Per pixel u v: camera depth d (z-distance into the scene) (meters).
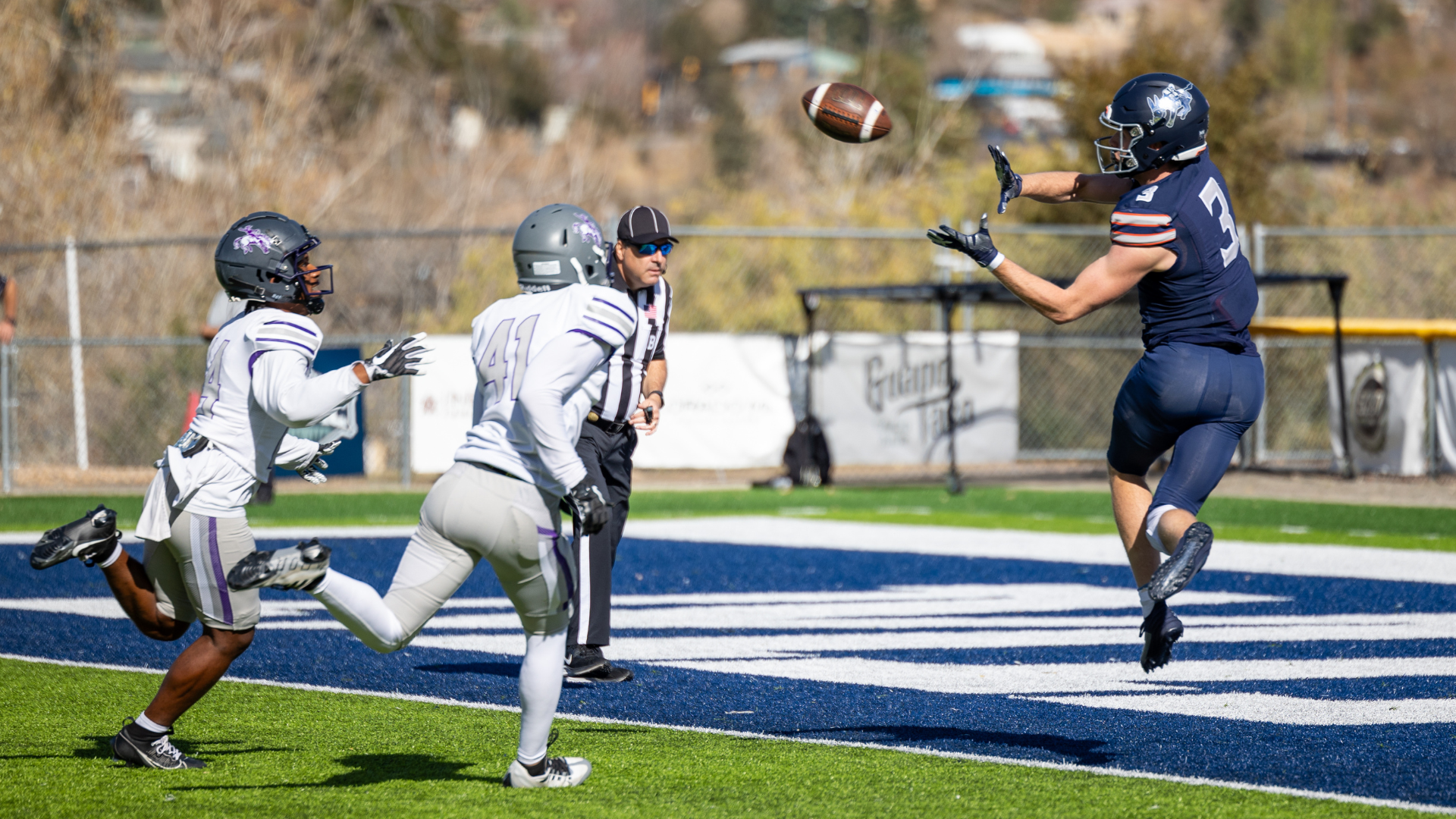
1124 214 16.94
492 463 14.73
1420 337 56.47
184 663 16.14
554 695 15.33
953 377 56.66
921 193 90.69
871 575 34.22
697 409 54.91
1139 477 18.31
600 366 15.36
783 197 108.88
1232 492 53.53
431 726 18.69
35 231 75.75
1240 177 80.06
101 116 82.44
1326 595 30.81
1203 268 16.94
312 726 18.70
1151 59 83.50
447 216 101.88
